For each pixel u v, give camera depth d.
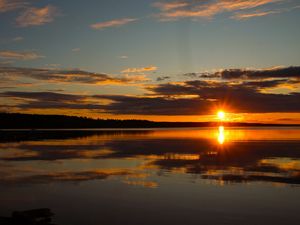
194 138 83.00
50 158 38.41
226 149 49.44
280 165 32.16
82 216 16.86
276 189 22.06
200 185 23.28
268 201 19.28
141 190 21.95
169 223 15.91
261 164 32.84
